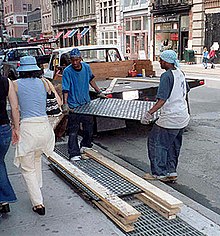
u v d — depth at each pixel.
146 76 10.47
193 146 7.04
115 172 5.26
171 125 4.96
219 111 10.33
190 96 12.98
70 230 3.90
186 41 29.89
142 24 34.81
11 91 3.96
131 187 4.71
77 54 5.79
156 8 32.16
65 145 7.03
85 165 5.65
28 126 4.08
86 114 5.86
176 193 4.87
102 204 4.32
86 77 6.05
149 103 6.79
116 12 38.34
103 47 10.84
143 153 6.83
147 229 3.90
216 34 26.69
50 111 6.60
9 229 3.95
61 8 51.47
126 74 10.35
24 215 4.25
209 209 4.47
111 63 10.05
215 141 7.37
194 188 5.14
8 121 4.05
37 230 3.92
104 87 8.25
